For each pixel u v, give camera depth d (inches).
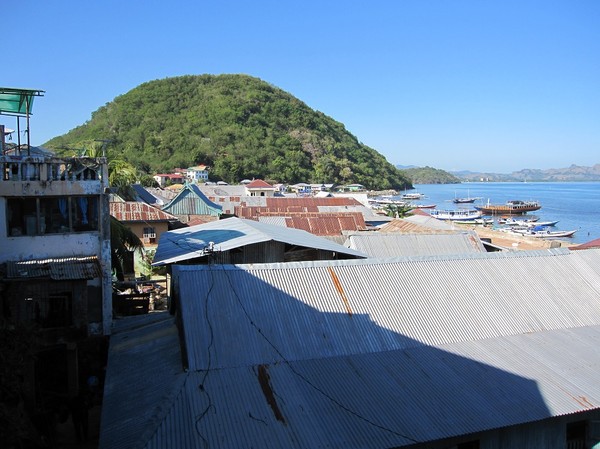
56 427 724.7
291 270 685.3
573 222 4522.6
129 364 611.5
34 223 798.5
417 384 563.8
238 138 7130.9
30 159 786.8
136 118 7421.3
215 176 6171.3
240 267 665.6
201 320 591.5
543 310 740.0
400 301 689.6
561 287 789.9
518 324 705.6
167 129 7135.8
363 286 695.7
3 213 776.9
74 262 789.9
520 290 764.6
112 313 904.9
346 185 7381.9
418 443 484.7
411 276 734.5
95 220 828.0
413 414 515.8
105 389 563.5
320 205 2425.0
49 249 802.2
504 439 566.6
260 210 2124.8
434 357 616.7
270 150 7076.8
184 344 562.6
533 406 550.3
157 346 642.2
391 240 1179.9
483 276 770.2
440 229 1455.5
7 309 748.0
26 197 788.6
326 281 686.5
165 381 538.3
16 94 822.5
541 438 584.7
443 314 687.7
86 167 809.5
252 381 533.6
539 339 685.3
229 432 465.7
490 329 686.5
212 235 1069.1
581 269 836.6
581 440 617.6
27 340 625.3
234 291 634.2
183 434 458.0
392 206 3959.2
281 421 485.4
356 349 608.1
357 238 1169.4
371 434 483.2
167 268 1093.8
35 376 768.9
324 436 474.3
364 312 659.4
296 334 605.9
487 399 553.0
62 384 781.9
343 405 516.1
